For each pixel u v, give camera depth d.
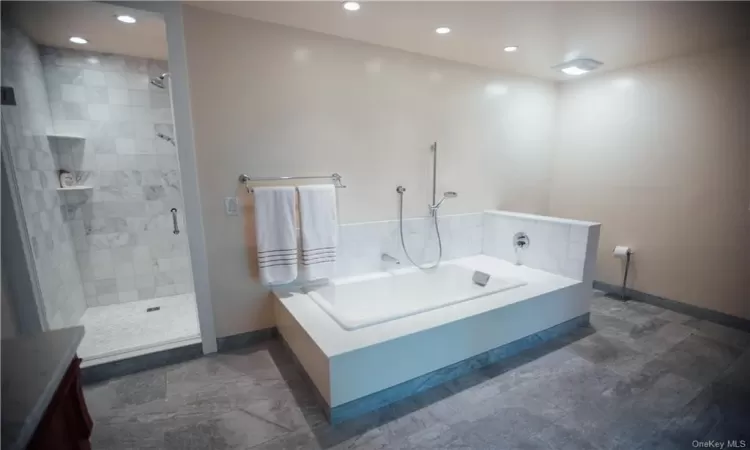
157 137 3.18
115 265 3.16
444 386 2.13
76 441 1.21
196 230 2.32
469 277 3.04
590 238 2.75
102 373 2.20
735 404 1.95
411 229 3.18
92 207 3.01
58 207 2.71
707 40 2.59
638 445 1.69
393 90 2.88
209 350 2.47
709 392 2.05
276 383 2.15
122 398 2.03
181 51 2.12
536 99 3.72
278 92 2.44
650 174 3.21
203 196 2.33
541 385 2.13
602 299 3.45
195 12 2.15
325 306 2.32
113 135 3.02
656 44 2.67
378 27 2.40
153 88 3.11
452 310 2.28
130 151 3.10
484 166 3.51
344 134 2.73
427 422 1.85
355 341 1.90
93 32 2.41
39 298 2.06
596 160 3.59
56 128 2.79
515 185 3.76
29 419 0.88
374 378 1.91
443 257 3.40
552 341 2.64
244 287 2.54
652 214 3.23
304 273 2.61
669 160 3.07
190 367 2.32
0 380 1.00
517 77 3.54
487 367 2.32
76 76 2.82
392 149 2.96
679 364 2.33
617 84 3.36
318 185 2.61
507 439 1.74
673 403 1.97
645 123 3.20
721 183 2.80
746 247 2.72
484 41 2.64
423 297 3.13
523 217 3.21
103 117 2.96
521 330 2.48
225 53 2.26
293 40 2.44
